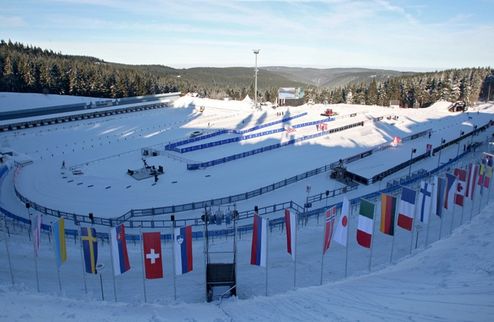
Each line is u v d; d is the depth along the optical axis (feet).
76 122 265.13
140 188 132.26
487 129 231.50
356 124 239.30
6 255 75.92
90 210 114.52
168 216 109.50
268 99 477.36
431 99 375.86
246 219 105.60
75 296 60.85
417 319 42.50
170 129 242.99
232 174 146.20
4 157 164.66
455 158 161.38
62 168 154.92
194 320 46.44
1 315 45.19
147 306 50.88
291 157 168.14
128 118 283.38
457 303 44.88
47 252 78.43
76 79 359.25
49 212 110.83
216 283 58.59
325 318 45.91
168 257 77.77
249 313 49.01
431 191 73.10
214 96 490.90
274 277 68.08
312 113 296.10
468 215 92.17
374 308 47.39
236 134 222.07
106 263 74.49
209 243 85.25
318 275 68.33
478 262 58.03
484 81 431.43
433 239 80.23
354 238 84.89
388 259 72.84
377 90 389.80
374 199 113.50
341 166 140.67
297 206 113.80
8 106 277.23
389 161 156.15
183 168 154.30
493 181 117.29
